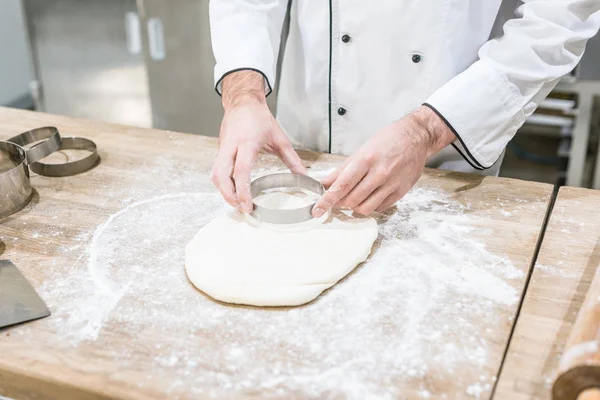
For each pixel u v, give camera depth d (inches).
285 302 34.6
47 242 40.7
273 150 45.5
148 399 29.2
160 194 46.0
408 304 34.7
